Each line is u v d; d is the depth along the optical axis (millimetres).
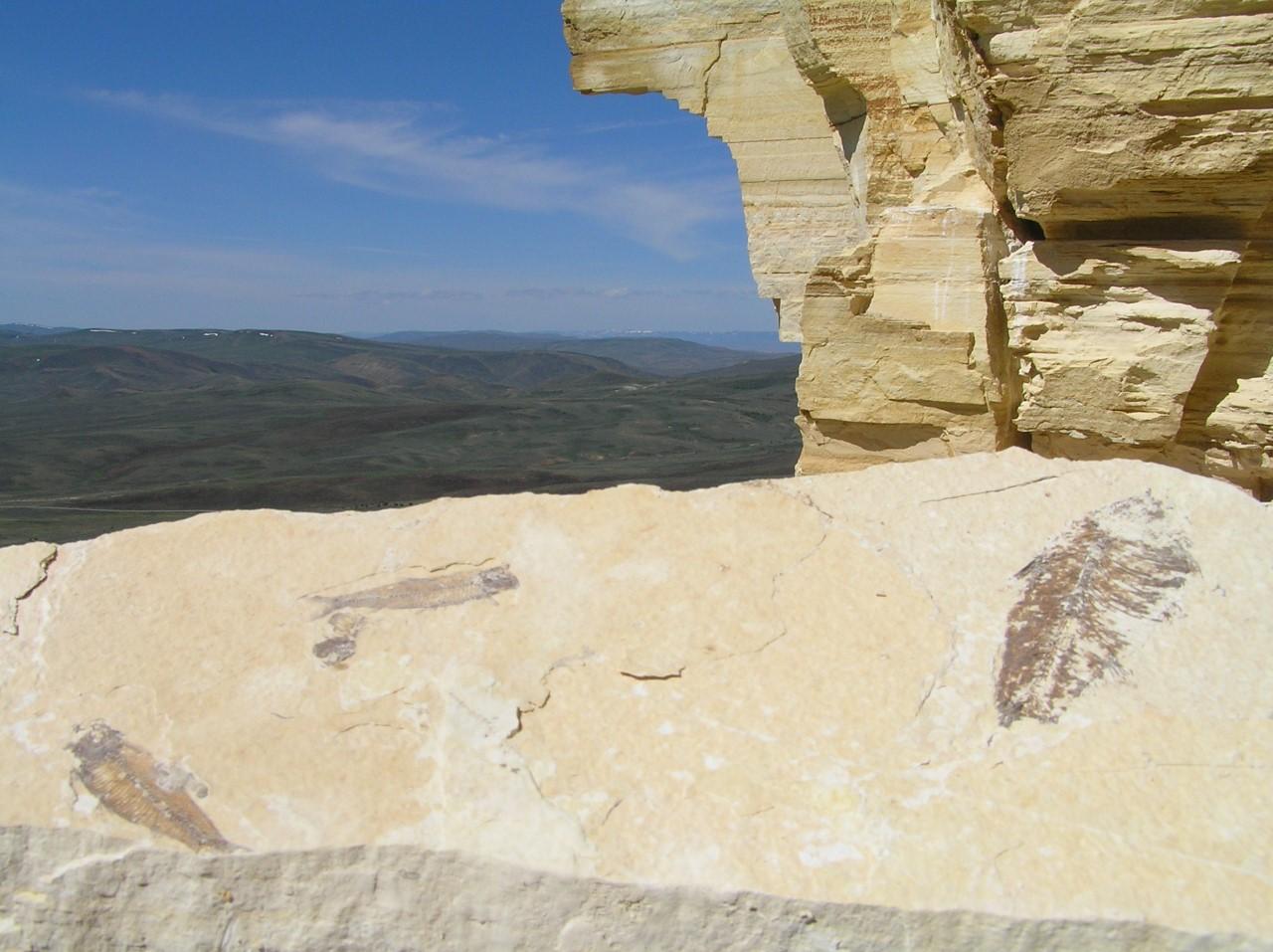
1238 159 7008
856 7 9883
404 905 4457
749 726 4684
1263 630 4820
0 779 4785
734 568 5336
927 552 5324
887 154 10125
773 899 4109
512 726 4742
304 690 5016
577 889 4250
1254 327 7934
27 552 5750
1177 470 5523
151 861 4551
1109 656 4797
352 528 5785
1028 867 4090
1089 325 8125
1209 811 4238
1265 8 6645
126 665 5195
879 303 8922
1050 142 7410
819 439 9539
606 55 11570
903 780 4430
